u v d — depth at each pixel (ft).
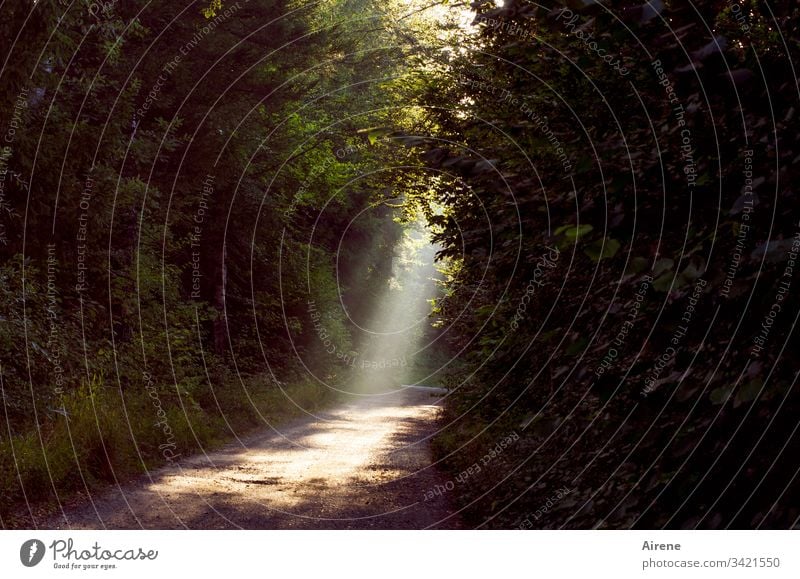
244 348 86.58
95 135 44.80
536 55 16.67
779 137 10.64
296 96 81.46
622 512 13.67
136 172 62.49
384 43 79.41
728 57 10.51
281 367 95.30
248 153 76.23
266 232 84.48
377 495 32.45
